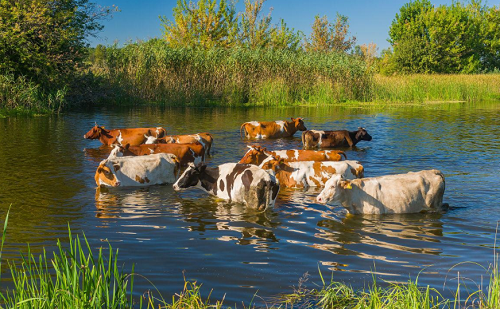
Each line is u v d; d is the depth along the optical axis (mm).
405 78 40500
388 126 20312
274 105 31641
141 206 8539
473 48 67250
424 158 12953
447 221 7668
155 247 6461
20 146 14398
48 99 25797
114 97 31250
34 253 6152
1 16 25297
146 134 15070
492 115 25094
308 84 34188
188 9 48656
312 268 5770
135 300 4863
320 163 10266
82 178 10539
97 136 14883
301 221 7742
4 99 24062
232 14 49125
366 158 13078
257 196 8398
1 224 7336
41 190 9461
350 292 4996
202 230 7234
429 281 5363
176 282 5332
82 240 6688
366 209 8094
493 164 12000
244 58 33250
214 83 33094
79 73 29766
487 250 6383
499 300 4648
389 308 4438
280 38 50531
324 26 60656
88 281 4328
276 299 4914
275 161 10219
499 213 8047
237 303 4816
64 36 26188
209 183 9328
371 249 6438
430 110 28375
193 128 19125
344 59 35875
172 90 31203
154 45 33531
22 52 25078
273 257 6129
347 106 31188
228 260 6016
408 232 7152
